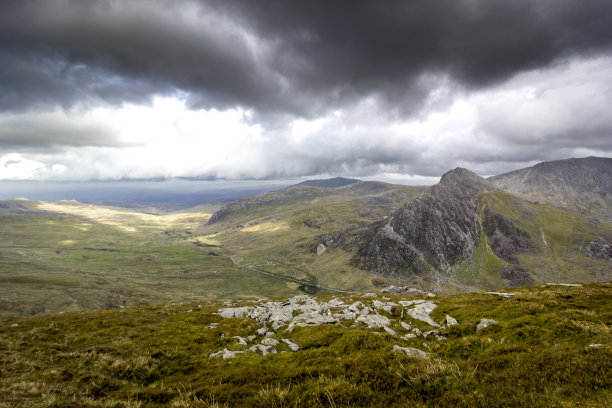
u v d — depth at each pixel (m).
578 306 21.66
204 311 37.59
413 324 25.59
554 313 19.91
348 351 18.28
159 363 19.62
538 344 15.16
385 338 19.98
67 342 23.81
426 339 20.55
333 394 10.67
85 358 19.50
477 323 21.50
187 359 20.61
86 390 14.64
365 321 26.72
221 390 12.76
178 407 11.35
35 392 13.23
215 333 27.31
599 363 9.72
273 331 28.55
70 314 37.97
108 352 21.08
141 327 29.22
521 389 9.34
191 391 13.24
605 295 24.03
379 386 11.22
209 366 18.78
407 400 10.05
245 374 14.45
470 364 12.12
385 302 37.47
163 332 27.39
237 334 27.14
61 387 14.49
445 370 11.48
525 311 22.16
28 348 21.25
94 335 26.00
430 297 39.12
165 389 14.33
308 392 11.09
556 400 8.34
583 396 8.38
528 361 11.27
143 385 16.50
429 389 10.46
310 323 28.06
